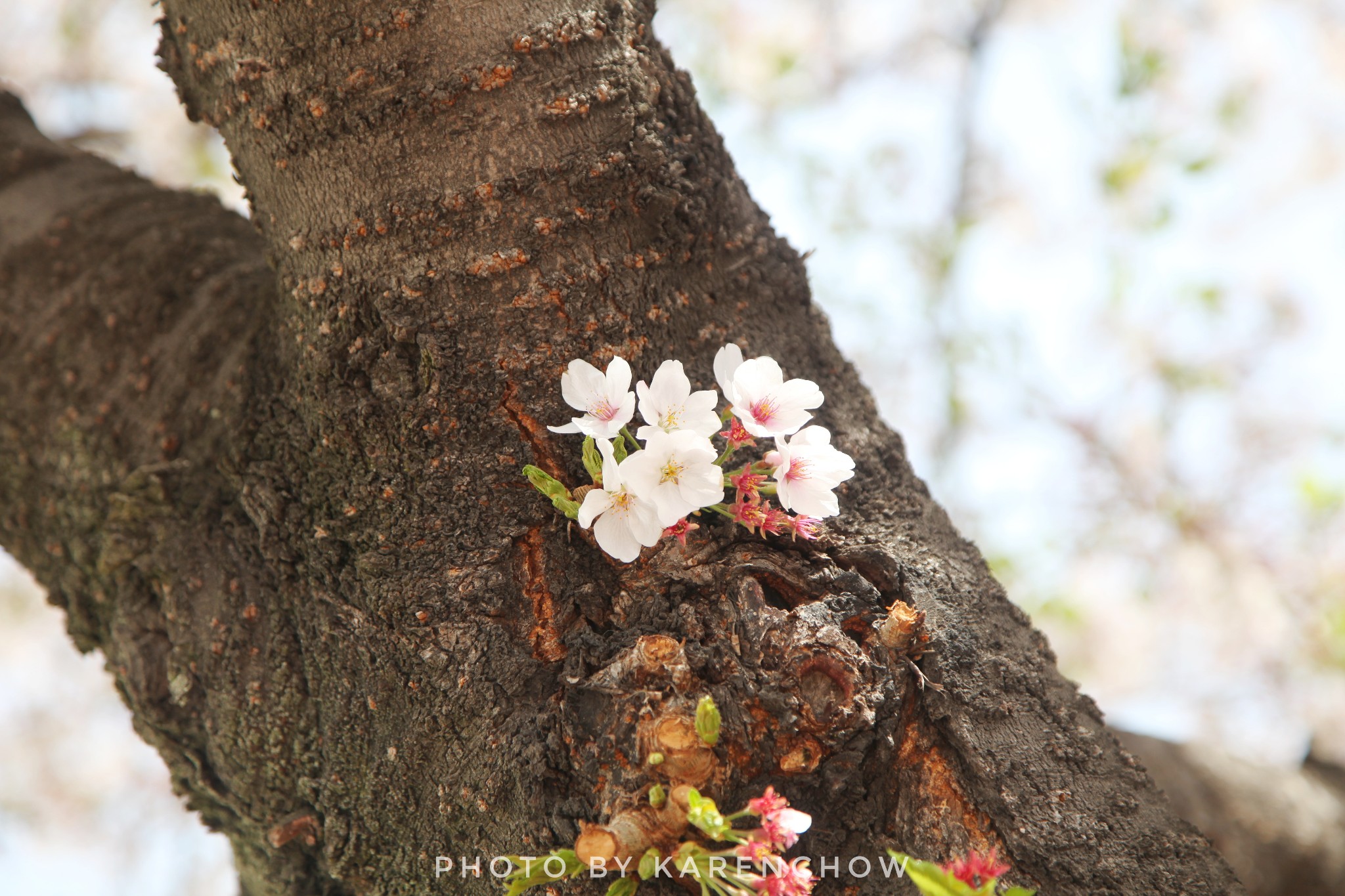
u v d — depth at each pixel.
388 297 0.94
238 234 1.09
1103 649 2.34
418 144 0.94
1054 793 0.92
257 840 1.00
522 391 0.94
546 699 0.92
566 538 0.94
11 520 1.05
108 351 1.04
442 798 0.93
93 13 2.14
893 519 0.96
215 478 1.00
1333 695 2.22
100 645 1.04
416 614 0.93
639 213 0.95
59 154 1.13
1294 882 1.28
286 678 0.96
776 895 0.87
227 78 0.96
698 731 0.88
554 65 0.94
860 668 0.91
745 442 0.92
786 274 0.99
